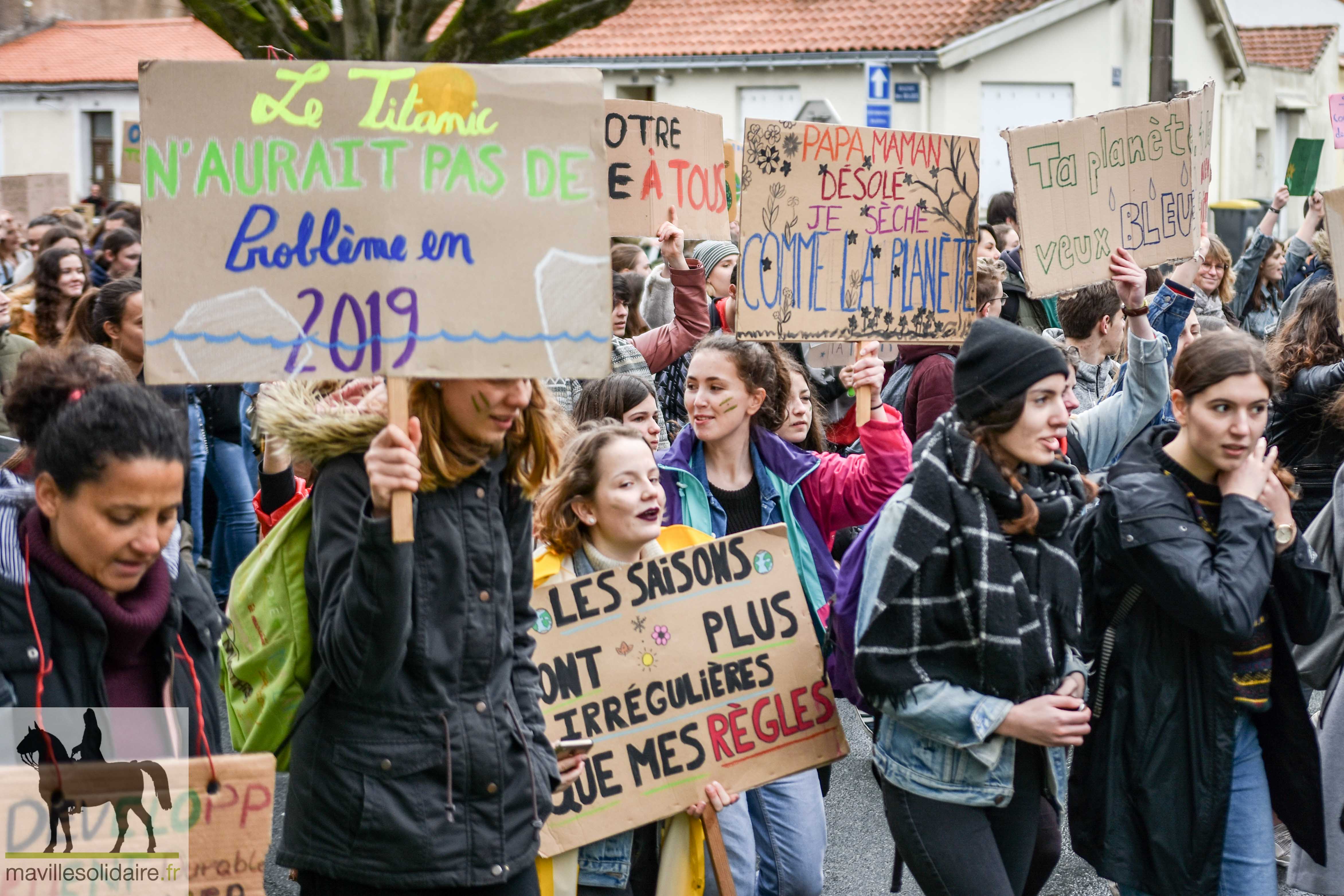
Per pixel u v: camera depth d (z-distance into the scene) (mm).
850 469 4164
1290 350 5863
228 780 2385
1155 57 15500
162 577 2461
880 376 4137
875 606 3143
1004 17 21422
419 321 2580
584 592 3551
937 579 3150
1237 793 3406
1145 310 4492
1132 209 4883
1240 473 3330
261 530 4211
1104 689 3422
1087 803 3449
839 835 5148
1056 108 21953
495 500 2789
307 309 2576
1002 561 3113
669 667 3568
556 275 2643
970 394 3150
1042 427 3127
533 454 2863
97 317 5914
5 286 9344
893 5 22281
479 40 9508
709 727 3568
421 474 2512
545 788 2854
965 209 4516
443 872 2666
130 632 2365
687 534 3861
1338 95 9570
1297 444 5938
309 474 4199
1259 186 28531
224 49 27953
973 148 4516
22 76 27734
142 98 2533
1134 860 3395
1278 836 4754
